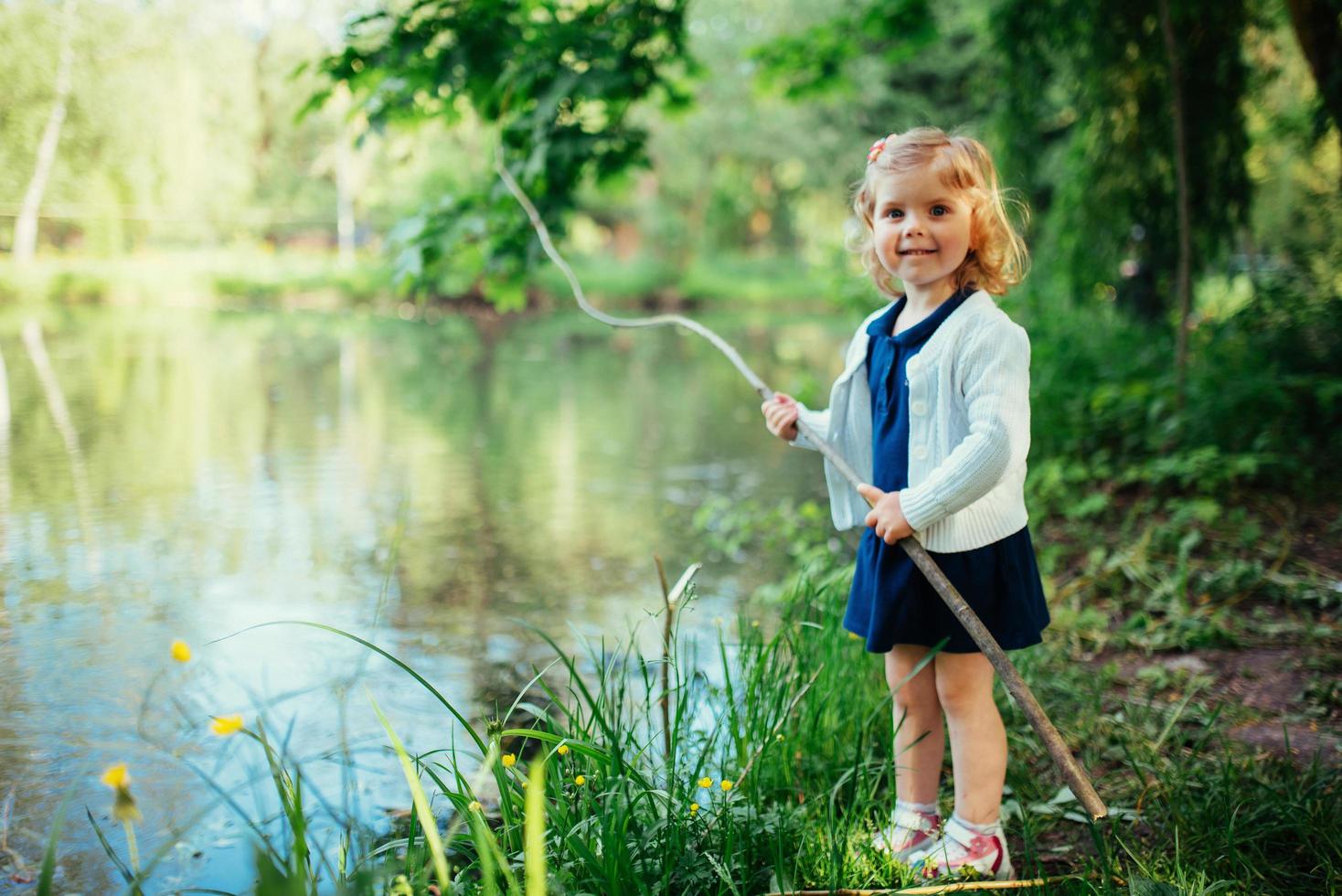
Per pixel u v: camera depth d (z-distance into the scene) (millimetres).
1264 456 4977
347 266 25594
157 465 6695
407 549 5051
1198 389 5637
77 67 19656
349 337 16609
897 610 2176
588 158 4684
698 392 11164
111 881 2283
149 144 21672
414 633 3918
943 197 2172
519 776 2090
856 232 2508
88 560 4688
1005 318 2160
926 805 2330
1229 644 3529
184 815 2564
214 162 23781
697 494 6395
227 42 22578
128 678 3410
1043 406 5891
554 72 4586
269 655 3654
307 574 4602
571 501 6137
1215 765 2648
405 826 2498
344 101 23438
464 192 4754
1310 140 6531
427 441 7957
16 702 3201
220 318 19188
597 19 4828
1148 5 6387
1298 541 4430
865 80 21266
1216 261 6836
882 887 2123
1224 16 6293
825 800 2443
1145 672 3287
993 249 2242
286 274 24188
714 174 30812
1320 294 6320
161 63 21312
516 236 4660
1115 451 5703
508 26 4625
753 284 30531
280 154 26703
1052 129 9953
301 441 7746
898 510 2092
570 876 1896
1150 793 2521
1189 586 4020
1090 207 6961
